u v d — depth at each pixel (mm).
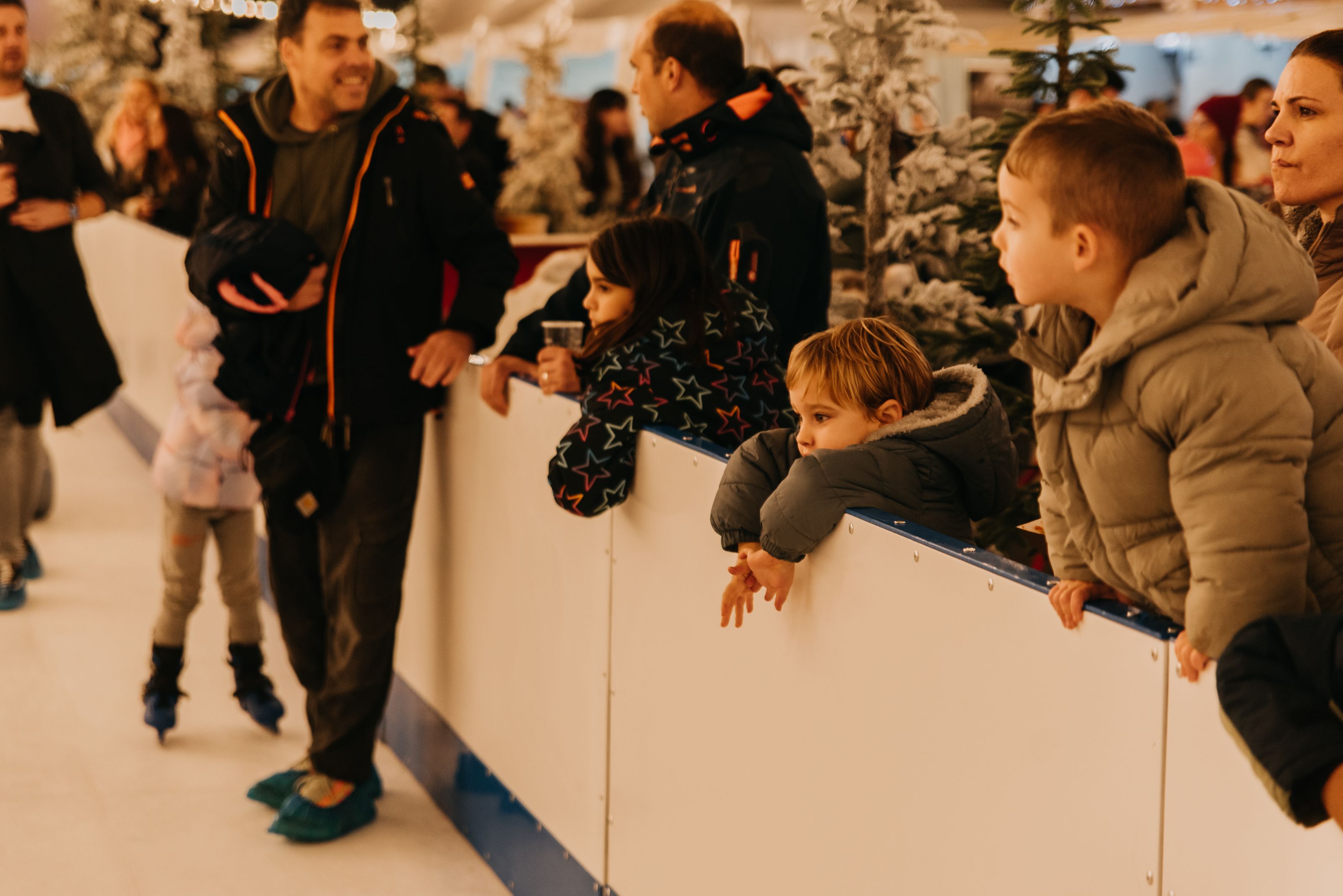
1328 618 1073
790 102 2785
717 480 1956
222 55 9227
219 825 3104
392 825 3162
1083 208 1272
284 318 2891
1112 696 1292
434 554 3225
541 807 2664
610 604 2336
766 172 2689
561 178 8148
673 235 2293
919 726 1560
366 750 3080
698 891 2084
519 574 2727
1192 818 1217
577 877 2514
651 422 2186
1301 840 1121
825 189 3688
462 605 3064
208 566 5066
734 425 2240
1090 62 3215
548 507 2572
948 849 1521
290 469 2938
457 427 3029
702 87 2771
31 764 3398
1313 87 2002
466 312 2904
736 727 1952
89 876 2848
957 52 4191
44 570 4980
